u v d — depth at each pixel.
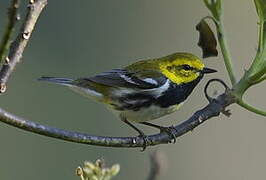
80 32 15.66
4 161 12.76
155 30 16.59
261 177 14.03
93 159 12.87
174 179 14.03
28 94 14.44
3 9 14.47
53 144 12.93
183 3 16.80
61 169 12.82
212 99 5.75
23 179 12.88
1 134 13.02
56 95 14.41
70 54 15.48
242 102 5.75
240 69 15.18
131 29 16.39
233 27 15.56
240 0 15.69
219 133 14.30
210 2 5.79
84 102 14.28
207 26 6.39
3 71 4.34
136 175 12.97
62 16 15.56
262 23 5.70
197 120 5.68
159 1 16.69
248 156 14.16
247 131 14.27
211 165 14.09
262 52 5.70
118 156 12.97
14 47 4.41
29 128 4.46
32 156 12.95
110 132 14.23
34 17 4.46
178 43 16.66
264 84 14.55
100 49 15.83
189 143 14.22
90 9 15.82
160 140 5.58
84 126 14.18
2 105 14.17
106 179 4.73
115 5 16.27
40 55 15.11
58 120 14.20
